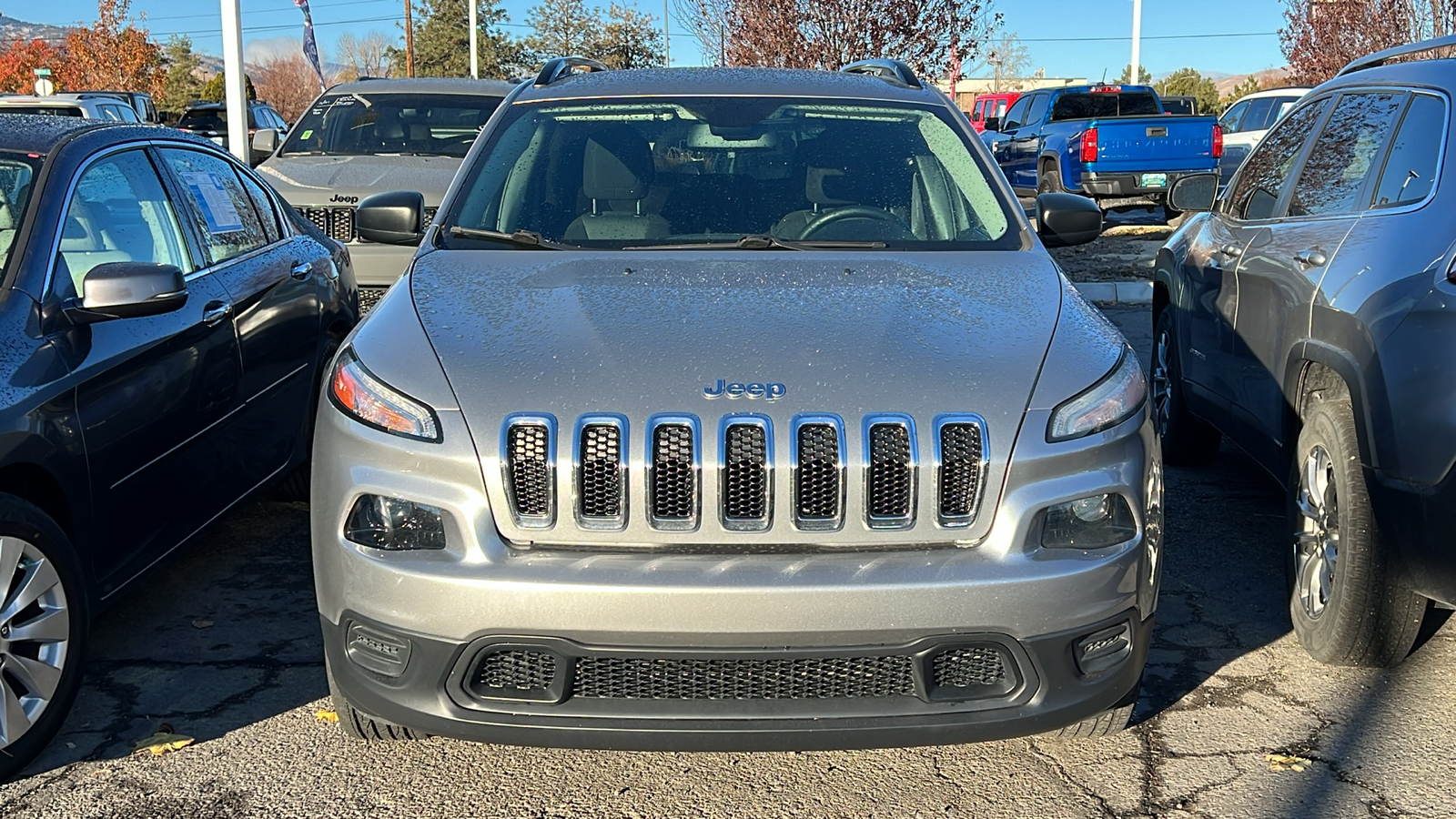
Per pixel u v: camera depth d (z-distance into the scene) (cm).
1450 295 327
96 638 418
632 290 345
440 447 286
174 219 441
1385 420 341
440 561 281
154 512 396
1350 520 365
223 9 1392
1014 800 318
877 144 440
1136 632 300
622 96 463
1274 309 441
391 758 339
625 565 277
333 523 295
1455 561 323
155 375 392
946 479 286
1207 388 538
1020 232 409
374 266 833
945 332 318
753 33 1648
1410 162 392
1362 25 2119
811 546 283
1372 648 373
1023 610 279
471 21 3047
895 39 1625
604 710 280
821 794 322
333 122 1030
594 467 283
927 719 282
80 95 1631
